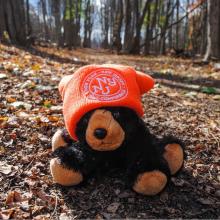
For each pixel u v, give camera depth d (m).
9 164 0.51
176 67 1.91
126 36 4.50
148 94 0.96
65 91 0.45
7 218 0.39
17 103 0.73
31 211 0.41
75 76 0.44
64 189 0.45
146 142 0.43
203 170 0.52
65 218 0.40
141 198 0.44
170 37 5.93
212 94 1.08
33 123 0.64
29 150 0.55
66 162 0.43
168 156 0.44
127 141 0.42
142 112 0.43
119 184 0.46
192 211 0.42
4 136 0.58
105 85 0.41
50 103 0.76
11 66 1.05
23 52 1.62
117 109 0.40
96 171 0.46
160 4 5.34
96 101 0.40
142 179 0.41
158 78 1.42
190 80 1.39
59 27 5.21
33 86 0.86
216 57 2.07
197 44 5.42
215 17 2.03
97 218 0.41
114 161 0.44
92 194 0.45
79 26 7.46
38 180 0.47
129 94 0.41
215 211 0.43
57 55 2.06
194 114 0.80
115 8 6.91
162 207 0.43
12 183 0.46
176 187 0.47
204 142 0.61
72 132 0.42
